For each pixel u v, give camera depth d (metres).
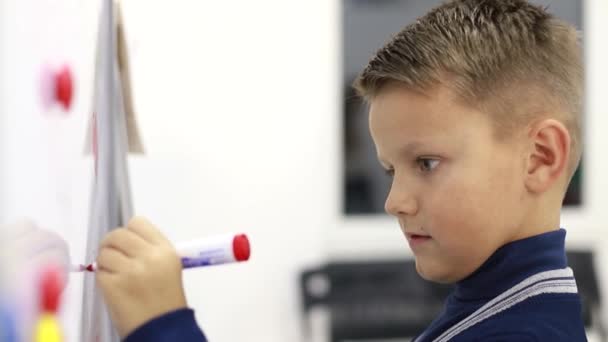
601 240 2.59
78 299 0.54
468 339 0.56
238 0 2.09
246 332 2.13
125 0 1.49
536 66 0.57
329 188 2.41
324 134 2.31
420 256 0.57
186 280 1.88
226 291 2.07
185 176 1.85
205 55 1.97
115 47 0.57
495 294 0.56
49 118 0.42
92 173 0.57
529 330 0.53
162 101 1.77
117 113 0.59
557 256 0.57
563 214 2.58
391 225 2.51
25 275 0.37
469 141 0.54
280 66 2.21
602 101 2.57
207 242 0.53
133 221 0.51
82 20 0.57
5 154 0.35
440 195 0.55
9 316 0.35
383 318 2.17
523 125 0.56
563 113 0.58
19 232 0.36
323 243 2.34
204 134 1.96
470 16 0.59
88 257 0.54
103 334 0.58
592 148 2.58
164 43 1.78
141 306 0.48
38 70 0.40
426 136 0.55
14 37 0.37
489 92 0.55
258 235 2.17
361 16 2.43
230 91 2.06
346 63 2.42
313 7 2.27
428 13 0.63
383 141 0.57
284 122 2.22
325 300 2.20
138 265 0.49
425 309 2.19
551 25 0.60
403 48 0.57
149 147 1.68
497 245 0.56
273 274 2.21
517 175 0.56
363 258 2.34
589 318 2.29
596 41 2.55
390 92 0.56
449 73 0.55
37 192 0.40
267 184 2.20
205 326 1.97
